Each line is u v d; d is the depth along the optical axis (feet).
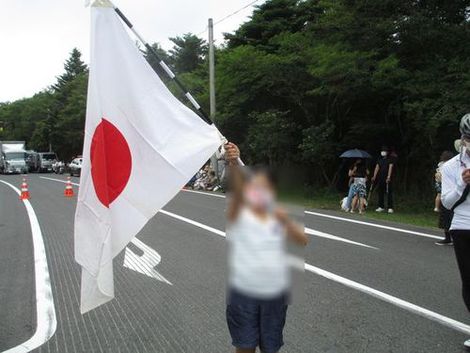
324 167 75.77
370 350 16.17
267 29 99.81
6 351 16.56
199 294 22.52
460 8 63.57
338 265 27.68
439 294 22.25
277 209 11.48
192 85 122.72
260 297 11.37
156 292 22.95
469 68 56.65
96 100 13.14
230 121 87.20
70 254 31.91
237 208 11.56
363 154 63.46
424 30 60.75
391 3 64.59
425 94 59.00
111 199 13.35
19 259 30.68
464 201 16.66
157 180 13.48
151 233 39.24
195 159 13.43
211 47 89.04
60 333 18.04
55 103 233.14
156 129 13.56
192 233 39.06
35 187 99.40
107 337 17.56
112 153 13.35
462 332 17.71
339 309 20.21
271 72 76.07
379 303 20.98
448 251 31.68
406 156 72.54
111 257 13.15
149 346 16.66
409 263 28.27
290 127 73.51
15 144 194.80
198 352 16.08
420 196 67.67
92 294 12.94
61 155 228.02
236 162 12.07
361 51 65.51
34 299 22.27
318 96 75.61
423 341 16.90
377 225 42.88
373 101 72.95
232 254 11.70
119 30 13.42
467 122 16.37
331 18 69.77
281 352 16.05
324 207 58.49
